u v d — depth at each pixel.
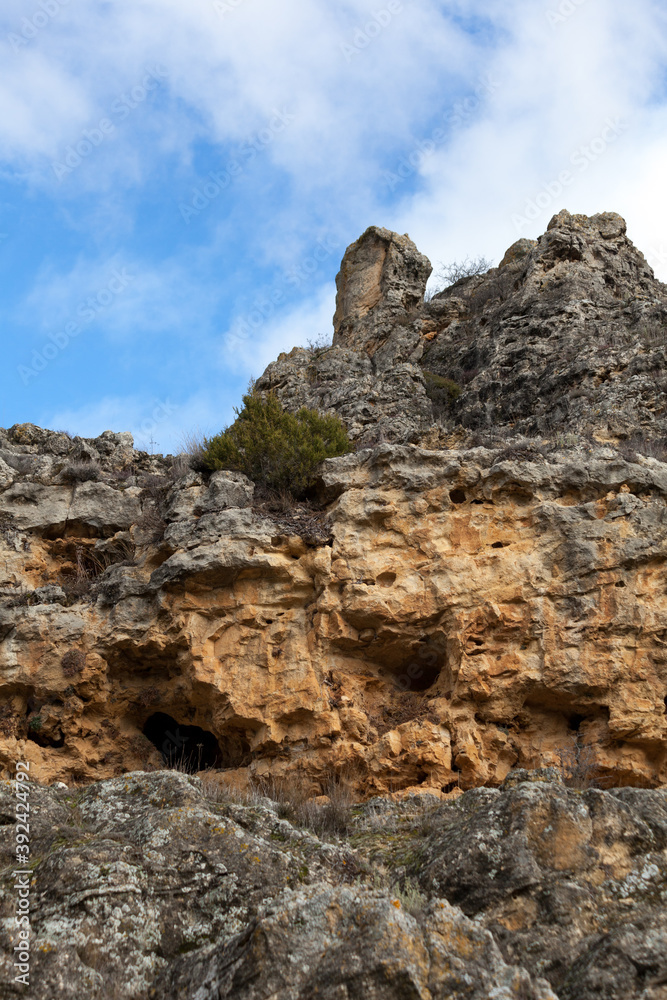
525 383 22.33
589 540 14.67
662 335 21.86
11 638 15.76
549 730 14.27
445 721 14.09
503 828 8.68
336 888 7.87
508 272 28.14
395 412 22.00
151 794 9.87
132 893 8.03
